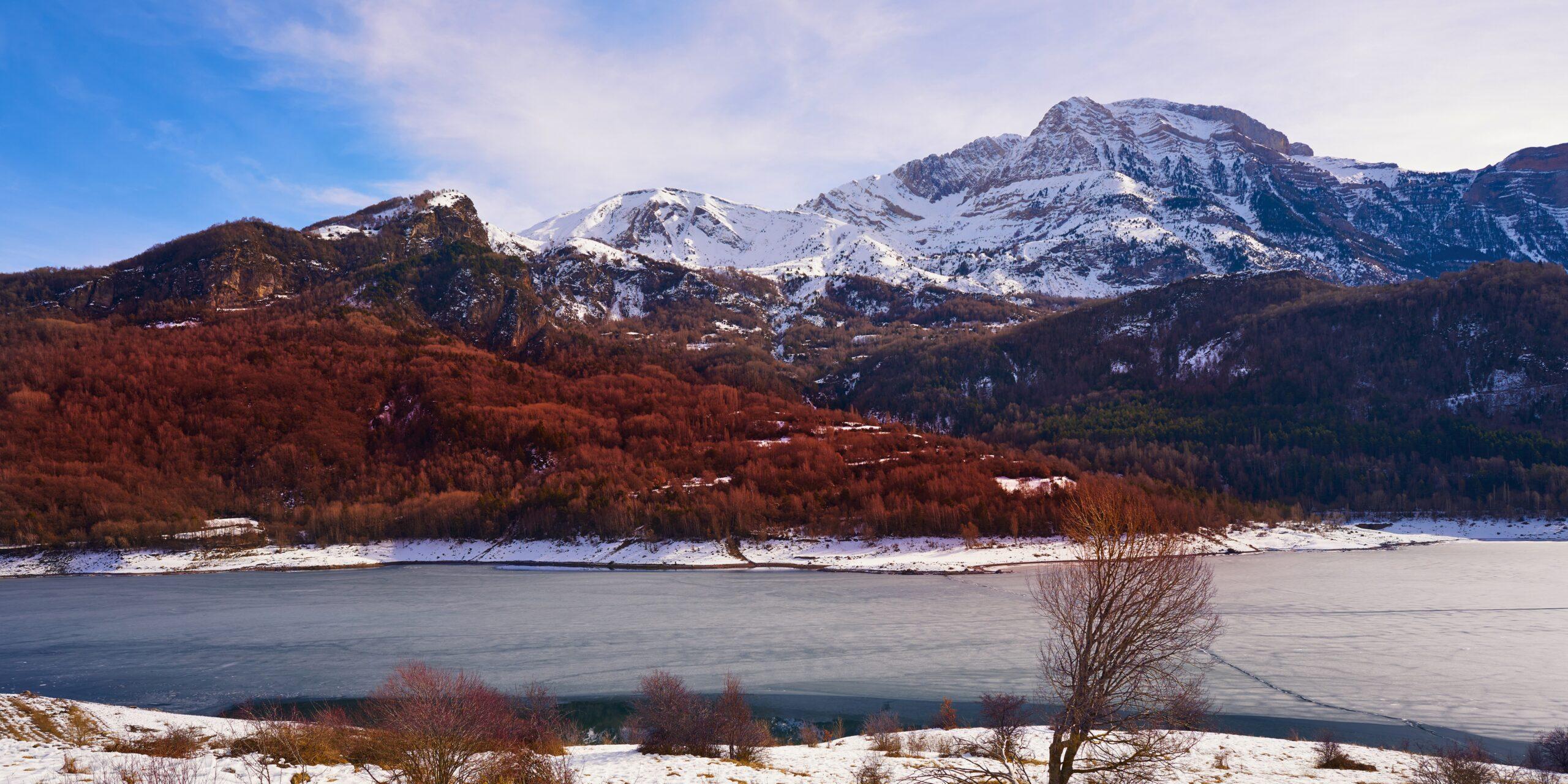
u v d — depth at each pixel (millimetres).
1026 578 149000
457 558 195500
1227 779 42531
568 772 38781
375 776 36656
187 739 45281
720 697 66062
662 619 113188
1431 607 114750
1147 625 30375
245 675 82438
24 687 79000
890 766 43906
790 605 124688
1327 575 148375
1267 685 75062
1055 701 70750
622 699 72062
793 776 41000
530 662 87375
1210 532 197875
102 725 50656
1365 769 46562
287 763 39281
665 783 38406
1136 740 31719
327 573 177250
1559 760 52719
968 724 63844
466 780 36406
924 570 161625
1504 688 74312
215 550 193500
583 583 154000
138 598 139875
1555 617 106875
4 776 34031
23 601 139750
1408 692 73062
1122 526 32156
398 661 87938
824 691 75188
